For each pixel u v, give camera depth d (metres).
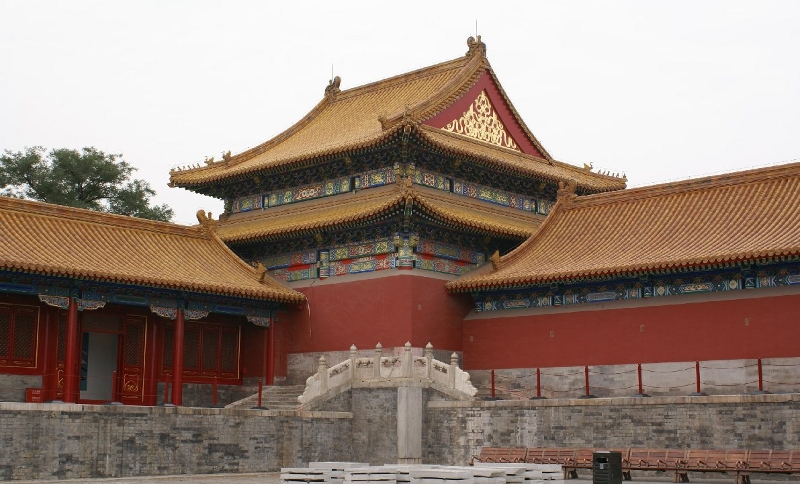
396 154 63.53
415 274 61.25
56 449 45.62
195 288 58.41
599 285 57.88
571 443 49.25
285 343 65.75
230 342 65.50
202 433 50.19
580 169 76.69
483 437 52.28
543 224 64.50
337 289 64.06
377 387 55.72
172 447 49.12
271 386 63.75
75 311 55.50
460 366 62.78
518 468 35.12
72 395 54.75
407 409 54.09
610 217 62.59
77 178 96.69
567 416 49.59
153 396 60.50
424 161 64.94
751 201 57.28
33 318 56.12
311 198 68.69
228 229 71.19
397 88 74.50
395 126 61.28
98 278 54.41
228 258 65.38
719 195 59.12
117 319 59.88
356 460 55.88
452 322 62.88
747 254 50.44
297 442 53.75
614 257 57.41
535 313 60.12
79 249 57.28
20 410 44.78
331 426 55.47
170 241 63.78
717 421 45.28
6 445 44.22
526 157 72.38
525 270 60.09
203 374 63.69
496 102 71.88
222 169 72.81
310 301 65.19
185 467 49.38
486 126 70.75
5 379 54.59
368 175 65.69
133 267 57.84
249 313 63.56
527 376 59.69
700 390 52.09
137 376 60.50
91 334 60.81
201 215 66.31
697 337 53.66
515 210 70.81
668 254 55.00
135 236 61.91
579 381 57.44
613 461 36.25
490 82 71.62
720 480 45.03
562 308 59.19
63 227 58.62
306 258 66.19
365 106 74.38
